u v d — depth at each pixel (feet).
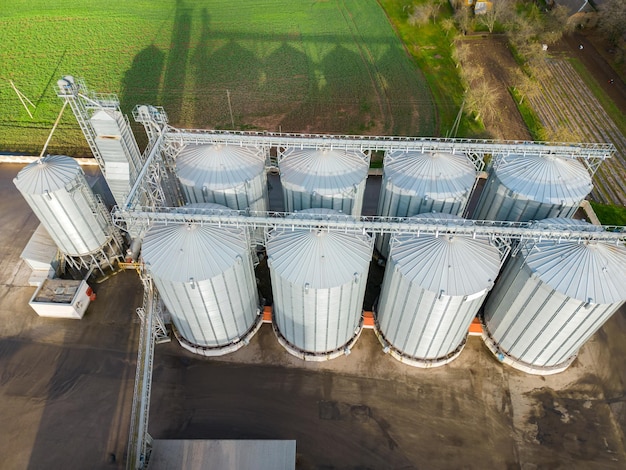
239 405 118.83
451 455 110.63
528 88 234.17
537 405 118.93
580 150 132.67
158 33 299.79
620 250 105.19
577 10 293.43
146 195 132.46
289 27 306.96
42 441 112.27
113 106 133.80
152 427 114.73
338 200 128.67
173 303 111.96
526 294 109.19
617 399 120.26
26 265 152.05
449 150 135.03
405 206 132.26
